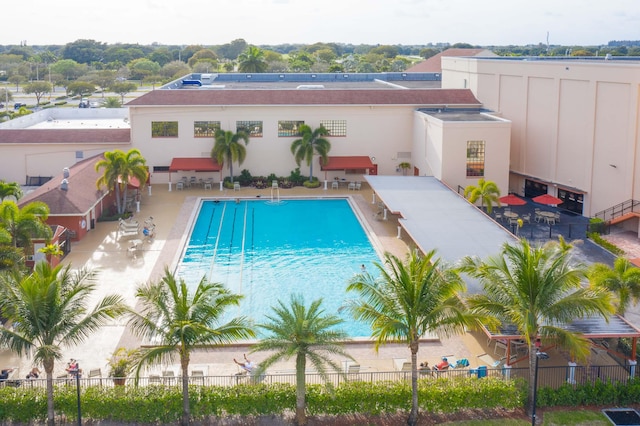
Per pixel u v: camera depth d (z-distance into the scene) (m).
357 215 61.25
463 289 28.23
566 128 61.47
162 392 29.27
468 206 54.91
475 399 29.70
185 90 73.38
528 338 27.78
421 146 70.31
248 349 35.09
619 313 33.34
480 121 63.66
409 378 30.81
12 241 40.41
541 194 66.38
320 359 27.72
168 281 27.25
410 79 110.25
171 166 70.38
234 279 45.50
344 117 72.88
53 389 29.42
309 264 48.59
